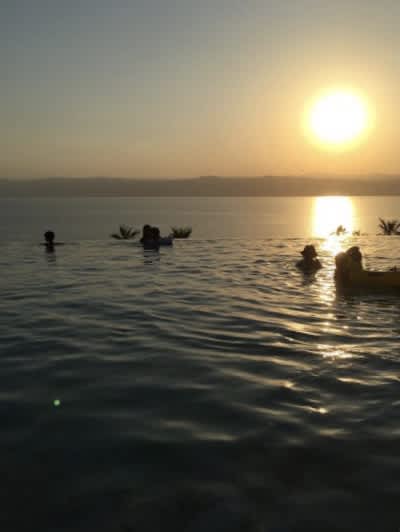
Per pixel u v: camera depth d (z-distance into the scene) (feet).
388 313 22.90
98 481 8.57
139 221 408.87
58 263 42.80
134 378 14.05
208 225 325.21
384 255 48.11
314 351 16.74
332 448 9.74
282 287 30.40
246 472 8.86
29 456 9.47
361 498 8.03
